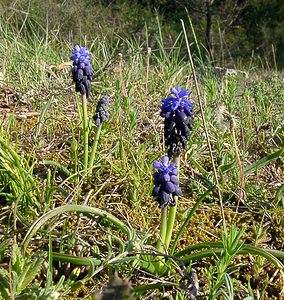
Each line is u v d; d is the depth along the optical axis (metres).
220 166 0.39
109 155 0.39
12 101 0.52
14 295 0.24
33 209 0.33
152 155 0.41
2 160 0.34
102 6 1.81
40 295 0.24
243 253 0.28
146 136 0.46
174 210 0.29
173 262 0.28
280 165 0.44
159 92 0.55
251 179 0.41
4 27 0.82
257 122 0.50
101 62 0.68
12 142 0.42
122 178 0.38
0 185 0.36
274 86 0.67
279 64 2.07
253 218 0.36
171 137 0.28
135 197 0.35
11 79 0.57
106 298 0.14
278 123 0.49
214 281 0.29
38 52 0.65
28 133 0.44
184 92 0.27
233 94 0.52
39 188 0.36
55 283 0.29
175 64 0.62
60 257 0.28
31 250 0.30
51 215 0.28
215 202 0.37
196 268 0.30
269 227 0.35
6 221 0.33
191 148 0.42
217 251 0.28
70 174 0.38
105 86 0.56
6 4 1.07
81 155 0.41
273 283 0.29
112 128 0.45
